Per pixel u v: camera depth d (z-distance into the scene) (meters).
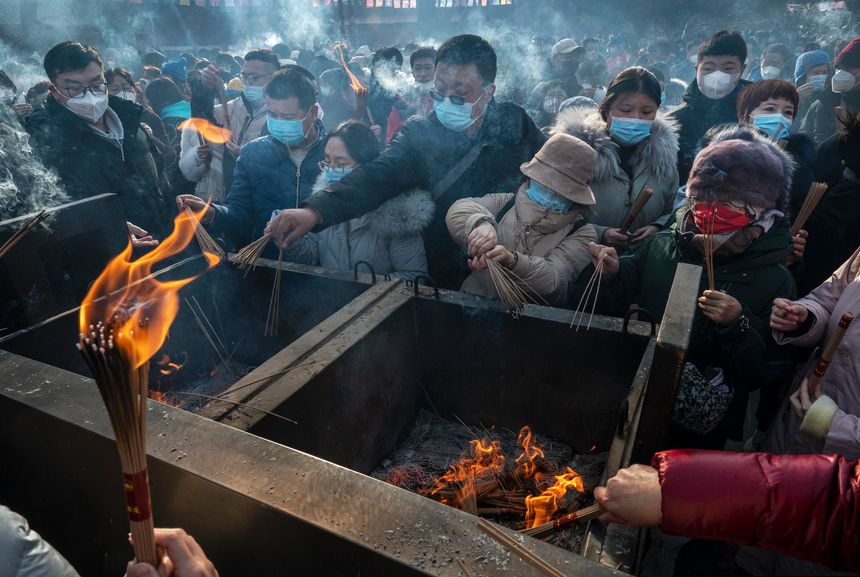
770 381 1.67
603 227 2.43
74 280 2.03
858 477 0.84
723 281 1.72
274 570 1.13
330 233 2.48
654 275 1.91
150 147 3.18
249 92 3.57
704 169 1.64
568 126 2.43
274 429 1.47
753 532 0.88
